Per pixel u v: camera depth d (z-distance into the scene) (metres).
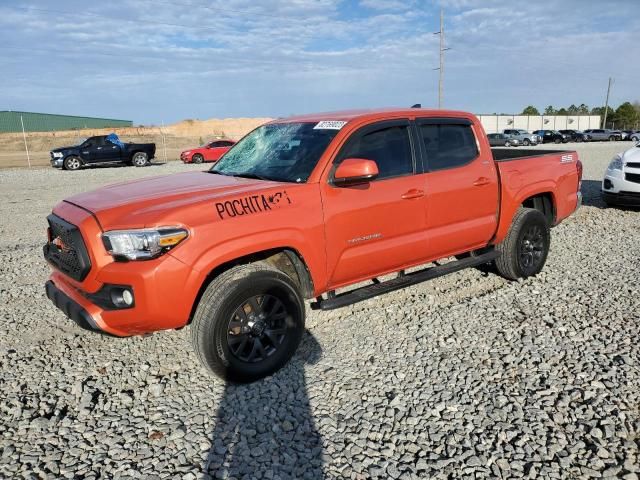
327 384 3.62
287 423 3.16
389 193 4.22
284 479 2.69
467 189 4.80
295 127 4.55
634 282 5.52
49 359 4.10
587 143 45.22
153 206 3.38
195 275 3.27
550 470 2.70
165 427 3.16
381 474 2.70
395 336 4.36
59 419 3.28
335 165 3.94
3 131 64.19
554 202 5.87
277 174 4.09
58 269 3.74
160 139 56.28
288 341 3.76
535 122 70.62
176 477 2.71
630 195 9.26
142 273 3.14
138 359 4.09
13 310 5.15
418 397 3.41
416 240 4.50
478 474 2.69
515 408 3.26
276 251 3.79
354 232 4.03
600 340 4.17
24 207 11.74
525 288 5.42
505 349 4.06
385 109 4.65
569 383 3.53
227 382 3.65
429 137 4.63
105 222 3.31
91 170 23.33
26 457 2.89
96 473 2.76
